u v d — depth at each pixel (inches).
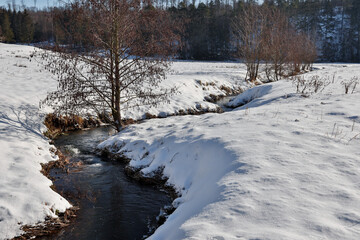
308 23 3550.7
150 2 425.7
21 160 311.1
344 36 3216.0
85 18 399.9
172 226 174.4
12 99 522.0
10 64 985.5
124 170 355.9
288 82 712.4
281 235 123.0
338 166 191.5
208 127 336.2
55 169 348.2
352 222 131.4
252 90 788.0
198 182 244.4
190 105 745.0
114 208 265.4
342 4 4151.1
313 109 345.4
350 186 166.4
